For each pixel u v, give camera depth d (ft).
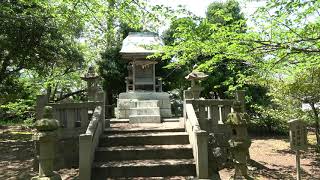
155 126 31.50
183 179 21.89
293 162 29.91
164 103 41.24
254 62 20.75
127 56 41.11
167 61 54.08
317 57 18.61
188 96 29.53
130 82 44.86
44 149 17.04
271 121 47.37
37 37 35.99
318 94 32.30
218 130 27.96
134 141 26.55
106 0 27.61
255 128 51.67
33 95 49.93
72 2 28.37
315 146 36.81
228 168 26.84
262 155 33.06
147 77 42.70
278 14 18.03
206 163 22.09
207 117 29.19
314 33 17.84
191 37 19.51
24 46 35.58
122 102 39.93
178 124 33.58
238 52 19.03
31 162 28.50
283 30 18.44
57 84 60.85
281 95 35.09
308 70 29.25
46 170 16.97
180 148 24.82
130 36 43.80
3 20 33.86
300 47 18.22
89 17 31.19
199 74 31.04
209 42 19.19
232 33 18.45
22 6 37.42
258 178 24.31
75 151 26.66
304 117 34.45
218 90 52.90
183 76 55.52
